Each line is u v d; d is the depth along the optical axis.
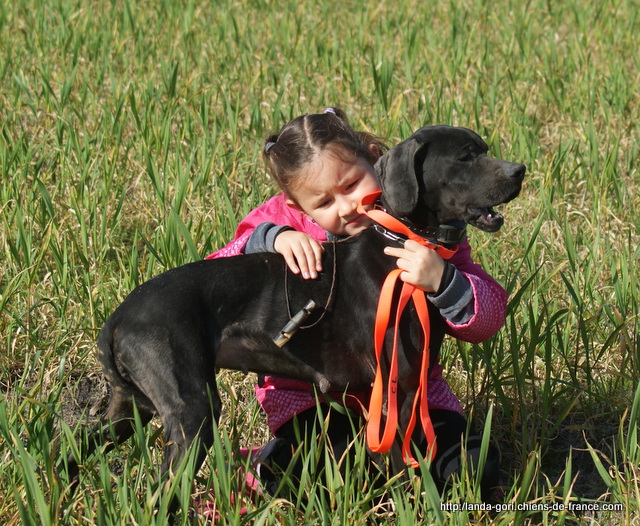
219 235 7.68
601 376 6.90
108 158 9.64
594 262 7.94
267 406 6.03
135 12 16.19
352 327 5.46
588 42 14.52
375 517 5.37
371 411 5.26
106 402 6.92
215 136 9.95
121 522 4.74
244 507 5.47
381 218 5.30
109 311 7.24
